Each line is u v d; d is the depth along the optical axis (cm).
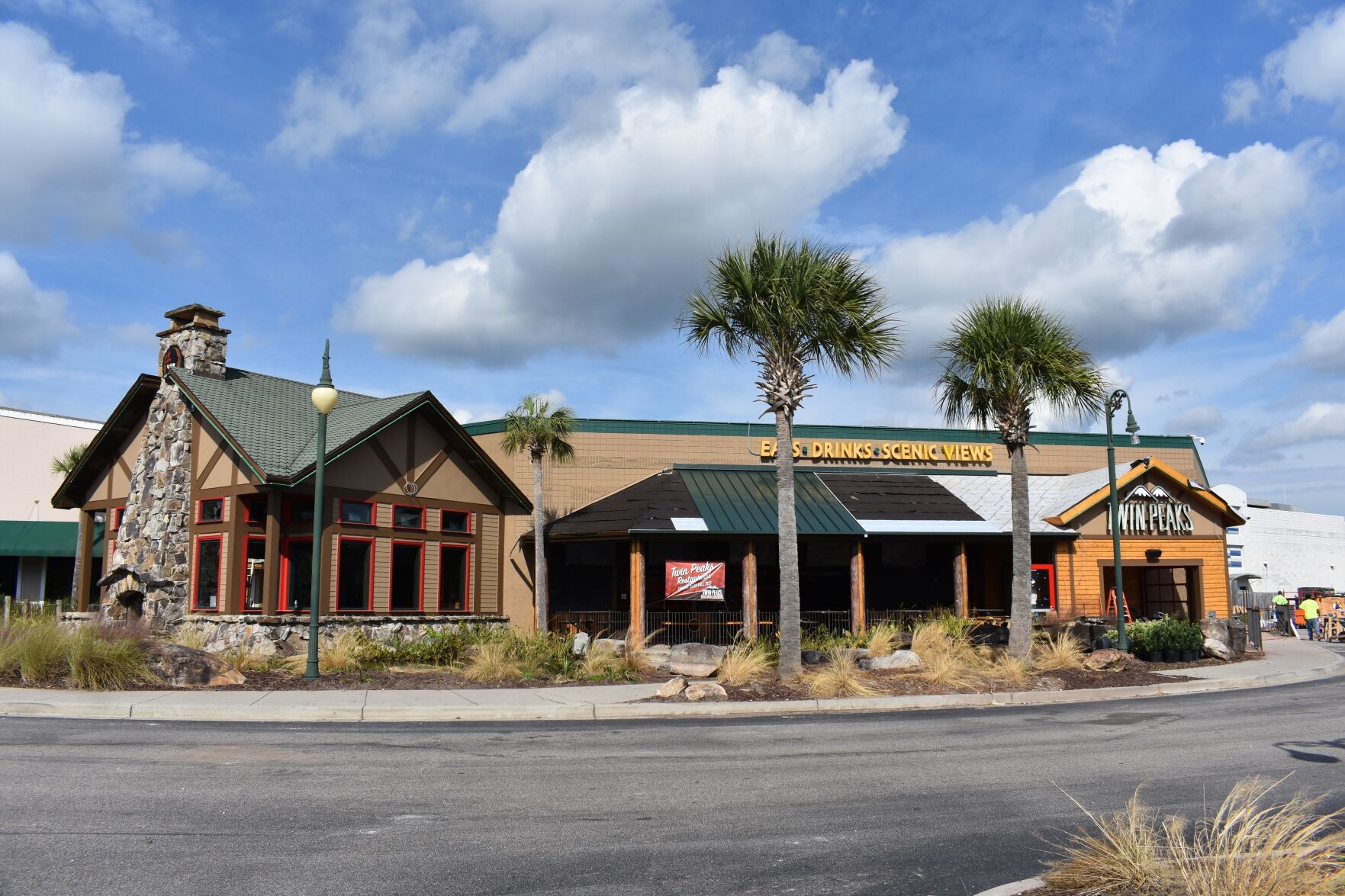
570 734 1193
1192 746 1134
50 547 3394
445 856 660
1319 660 2241
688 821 767
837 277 1731
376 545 2289
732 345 1798
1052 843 711
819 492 2808
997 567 3009
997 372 1897
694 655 1778
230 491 2167
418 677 1644
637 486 2841
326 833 707
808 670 1719
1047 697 1609
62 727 1156
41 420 3766
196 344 2430
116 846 664
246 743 1059
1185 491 2942
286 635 2014
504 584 2727
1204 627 2330
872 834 732
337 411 2511
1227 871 535
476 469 2628
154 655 1498
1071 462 3394
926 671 1752
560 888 597
